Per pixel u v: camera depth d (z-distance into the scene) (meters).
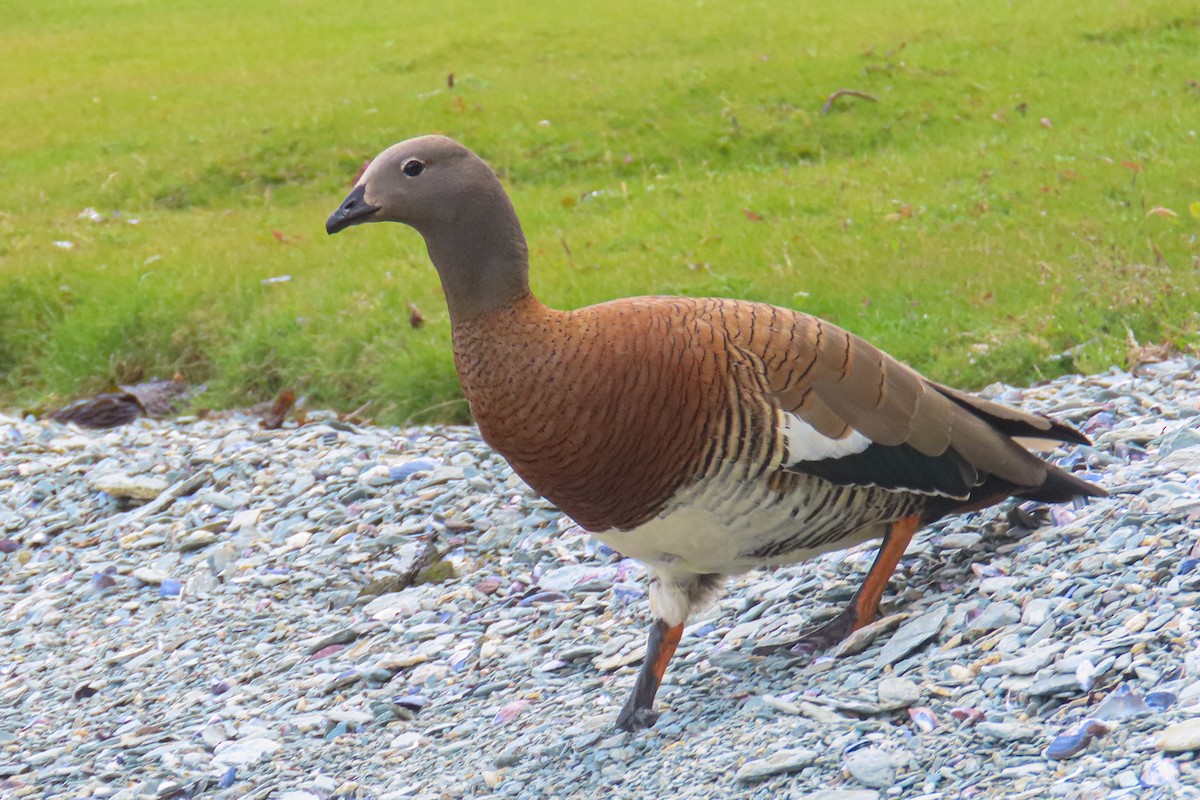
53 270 19.56
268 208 23.41
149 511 13.02
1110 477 8.97
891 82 25.09
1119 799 5.14
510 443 7.34
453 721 8.51
